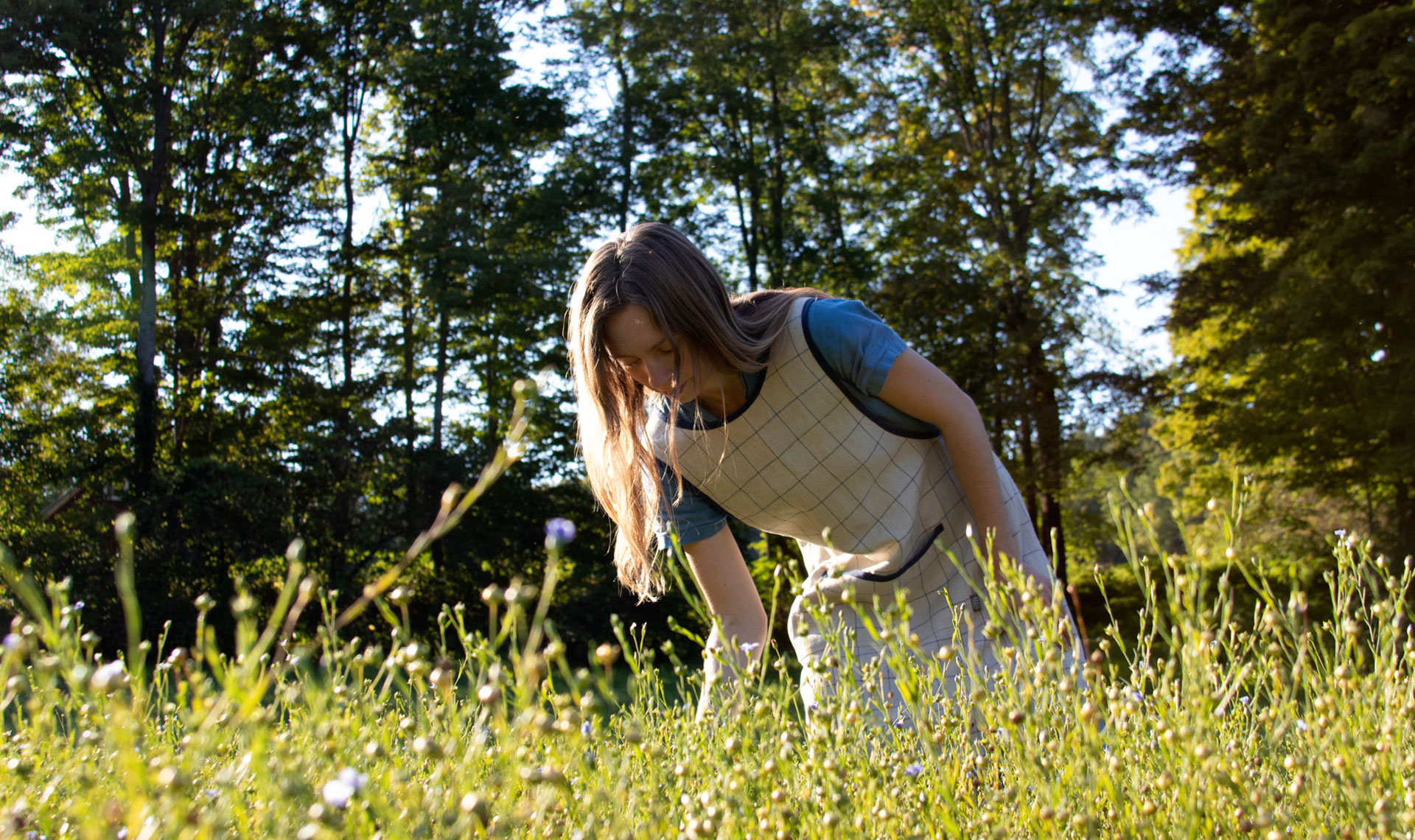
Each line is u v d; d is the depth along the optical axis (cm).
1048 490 1812
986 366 1852
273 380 1914
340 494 1705
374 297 2067
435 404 2014
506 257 1889
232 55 1930
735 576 182
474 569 1738
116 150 1788
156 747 81
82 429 1742
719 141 2134
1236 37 1720
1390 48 1397
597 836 75
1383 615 99
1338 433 1368
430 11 2042
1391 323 1342
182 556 1541
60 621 73
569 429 1959
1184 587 84
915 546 175
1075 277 1816
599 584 1736
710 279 152
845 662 99
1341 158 1419
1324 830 79
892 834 84
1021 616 96
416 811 70
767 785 87
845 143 2162
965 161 1992
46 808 76
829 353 163
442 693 79
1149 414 1933
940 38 2033
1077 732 87
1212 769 80
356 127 2131
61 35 1675
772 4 2094
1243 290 1592
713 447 172
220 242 1941
